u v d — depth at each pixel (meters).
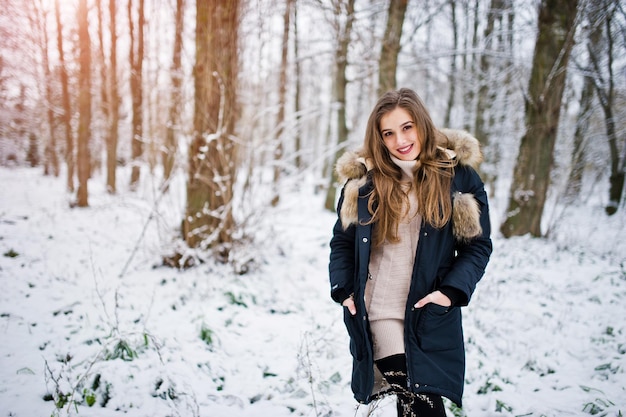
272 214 5.42
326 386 2.66
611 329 3.51
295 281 4.78
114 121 11.23
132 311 3.57
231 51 4.90
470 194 1.75
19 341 2.91
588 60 8.75
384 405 2.36
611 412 2.33
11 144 17.28
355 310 1.79
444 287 1.67
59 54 10.11
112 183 11.40
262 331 3.46
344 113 10.80
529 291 4.59
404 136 1.76
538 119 7.44
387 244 1.85
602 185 14.46
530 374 2.90
